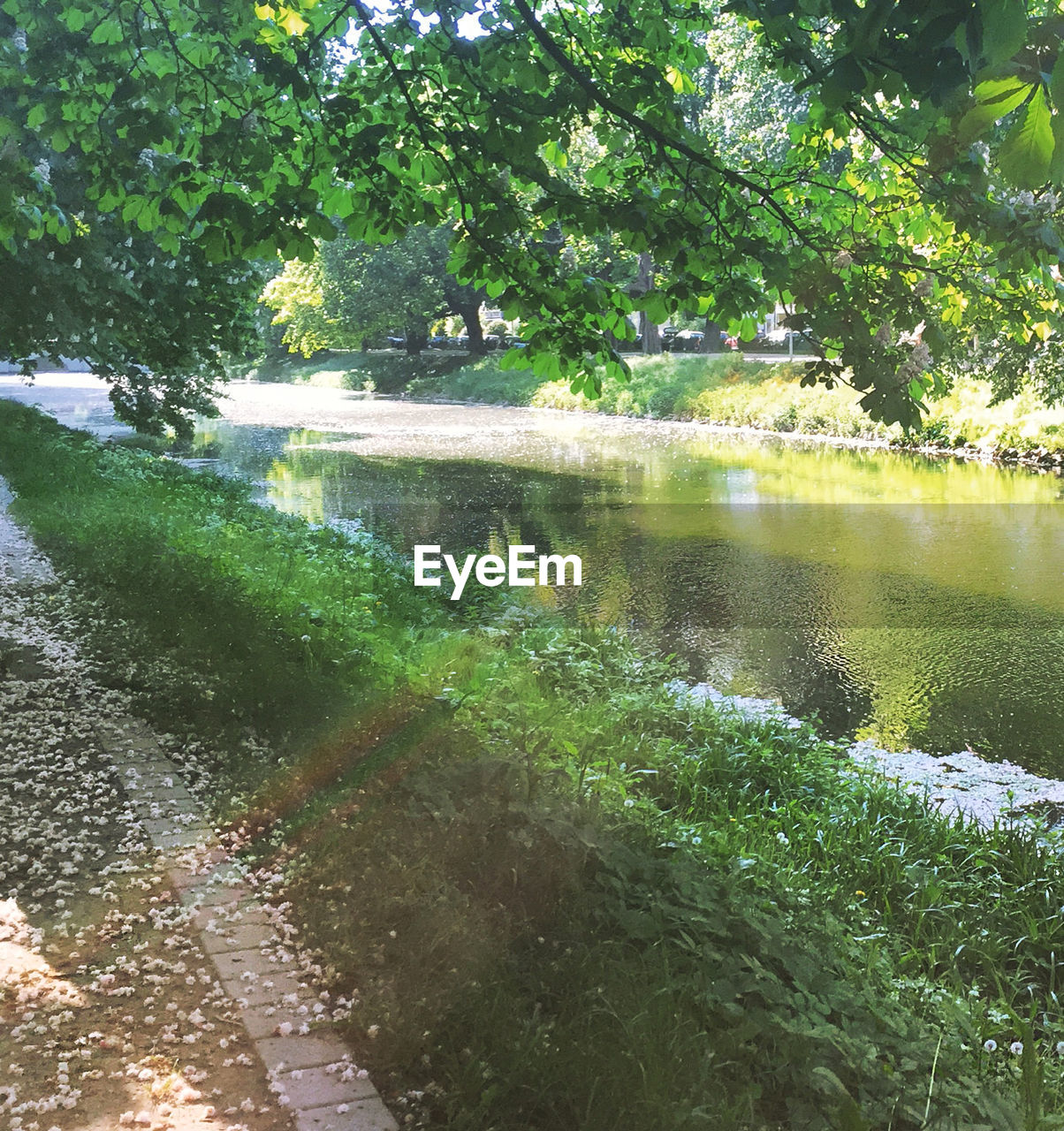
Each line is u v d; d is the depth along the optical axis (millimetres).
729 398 39344
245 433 37719
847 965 4520
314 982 3896
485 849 4445
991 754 9258
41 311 15969
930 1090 3514
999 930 5832
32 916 4359
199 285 18219
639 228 5824
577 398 45969
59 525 12633
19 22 6395
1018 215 5250
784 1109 3373
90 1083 3336
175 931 4250
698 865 4945
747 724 9125
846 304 5719
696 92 7297
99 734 6336
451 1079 3340
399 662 7453
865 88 2979
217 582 9414
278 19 6719
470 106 6254
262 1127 3139
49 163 12180
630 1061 3275
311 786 5434
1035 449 26797
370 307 53625
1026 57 1878
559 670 9625
